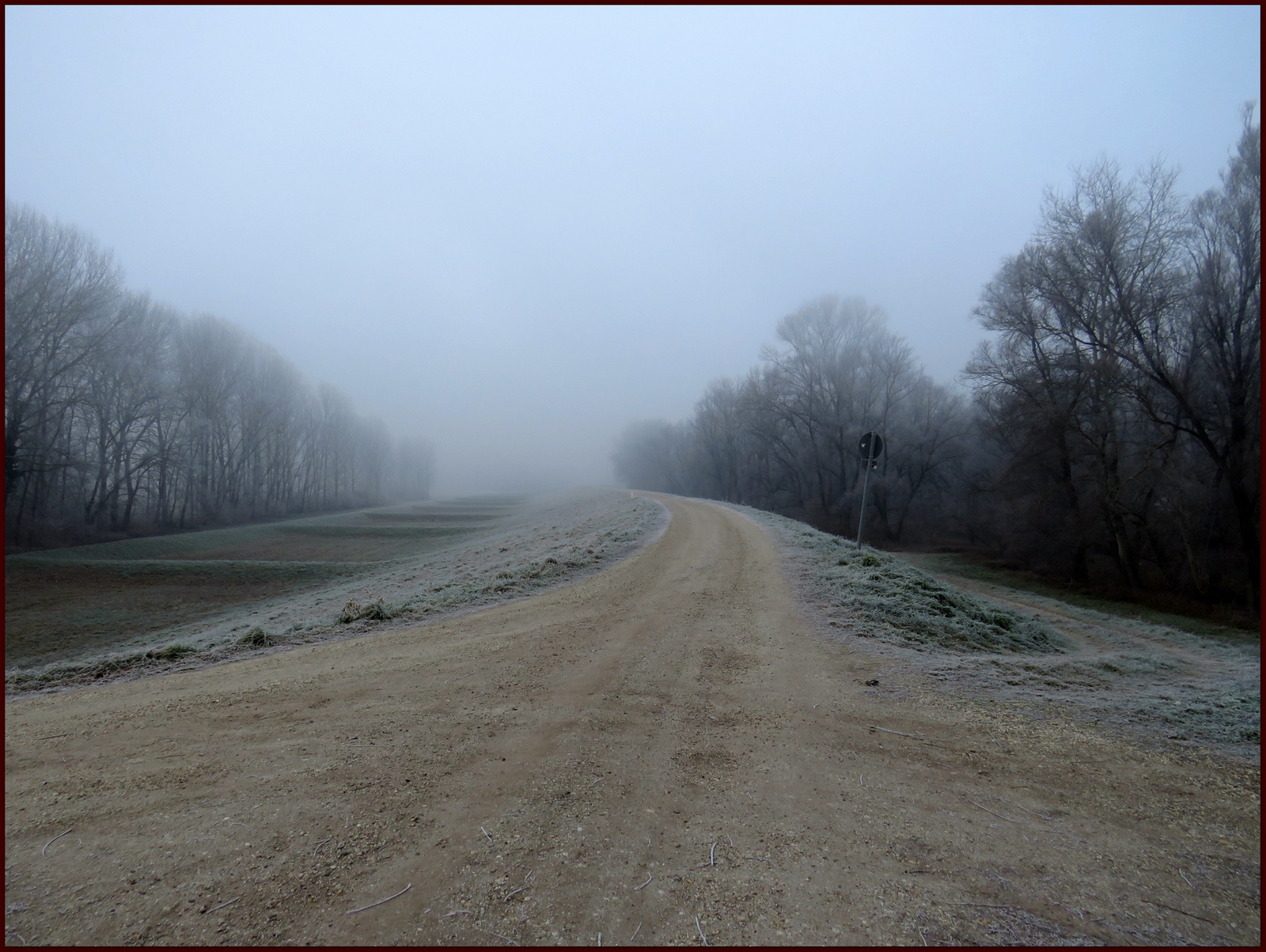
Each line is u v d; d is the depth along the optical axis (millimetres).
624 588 12664
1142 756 4785
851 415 51000
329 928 2822
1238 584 22078
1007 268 30516
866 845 3537
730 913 2930
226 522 56031
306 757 4836
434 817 3836
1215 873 3262
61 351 36812
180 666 8250
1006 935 2766
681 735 5223
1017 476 30062
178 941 2750
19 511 35906
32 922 2887
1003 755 4809
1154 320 24078
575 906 2979
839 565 13852
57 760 4898
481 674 7078
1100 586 26000
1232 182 21828
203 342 55094
